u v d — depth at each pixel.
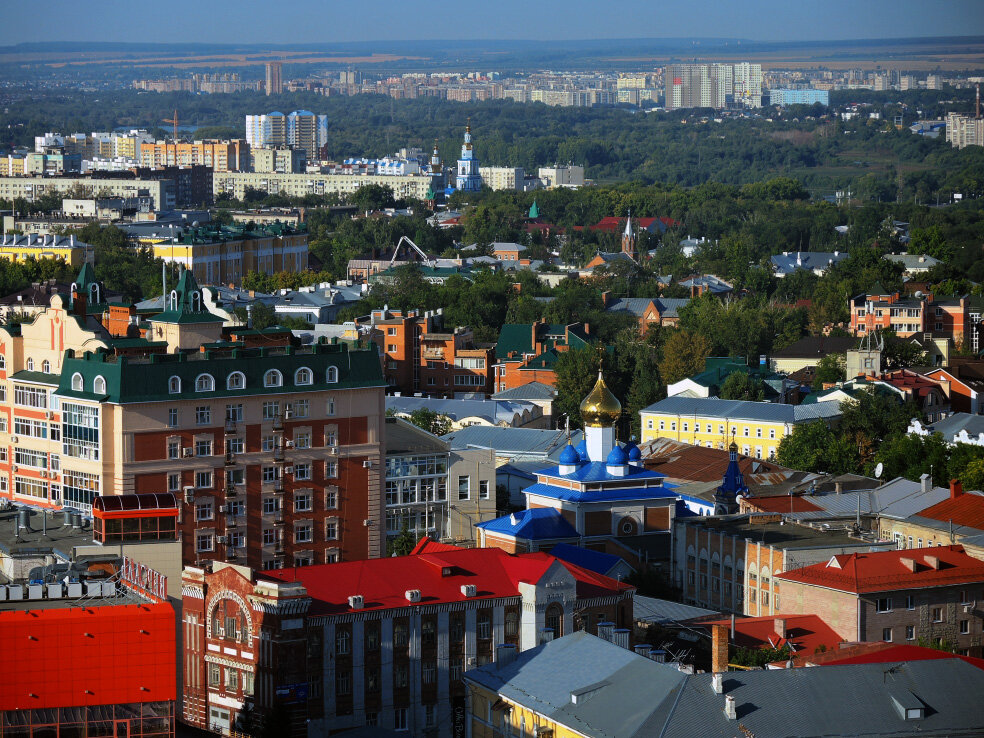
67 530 186.12
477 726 161.88
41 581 151.62
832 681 148.00
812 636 190.00
